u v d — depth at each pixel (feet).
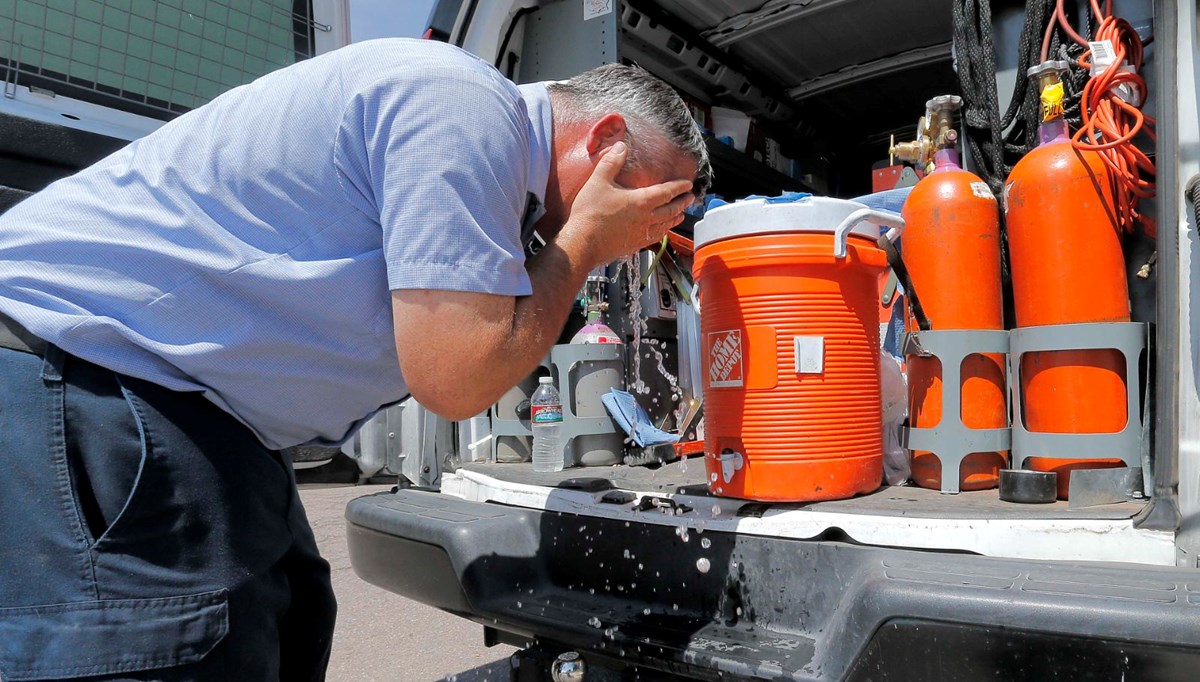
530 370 3.26
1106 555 3.50
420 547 5.04
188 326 3.12
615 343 7.56
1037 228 4.57
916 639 3.15
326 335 3.28
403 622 8.95
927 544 3.81
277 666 3.46
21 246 3.16
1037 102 5.34
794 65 11.43
